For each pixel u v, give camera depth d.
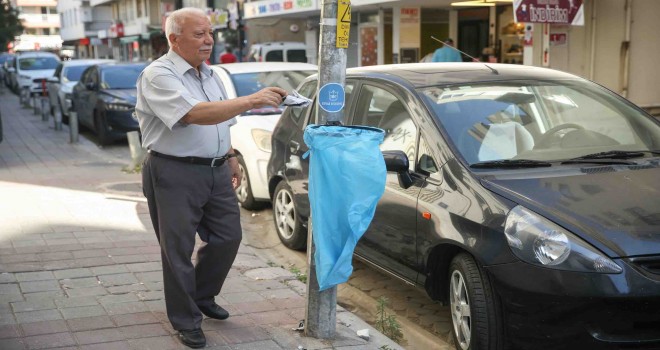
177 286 4.18
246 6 24.31
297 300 5.18
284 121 7.10
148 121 4.12
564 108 5.26
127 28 50.53
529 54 13.01
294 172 6.61
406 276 4.98
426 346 4.89
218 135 4.17
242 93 9.16
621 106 5.45
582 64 13.40
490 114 5.04
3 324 4.54
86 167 11.71
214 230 4.39
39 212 7.85
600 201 4.12
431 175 4.80
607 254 3.78
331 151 3.88
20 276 5.54
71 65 19.95
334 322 4.44
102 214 7.78
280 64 10.05
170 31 4.03
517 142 4.89
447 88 5.31
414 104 5.20
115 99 14.71
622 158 4.82
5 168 11.59
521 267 3.93
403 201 4.92
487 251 4.11
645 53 13.18
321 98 4.21
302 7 20.39
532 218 4.00
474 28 17.91
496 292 4.08
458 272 4.43
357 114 5.82
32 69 32.12
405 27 17.73
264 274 5.85
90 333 4.41
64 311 4.79
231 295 5.27
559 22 11.79
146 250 6.33
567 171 4.54
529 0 11.42
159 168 4.11
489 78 5.50
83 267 5.80
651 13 13.08
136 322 4.61
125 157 13.27
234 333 4.47
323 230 3.94
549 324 3.88
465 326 4.36
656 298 3.72
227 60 19.31
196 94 4.10
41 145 14.89
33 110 23.59
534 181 4.38
